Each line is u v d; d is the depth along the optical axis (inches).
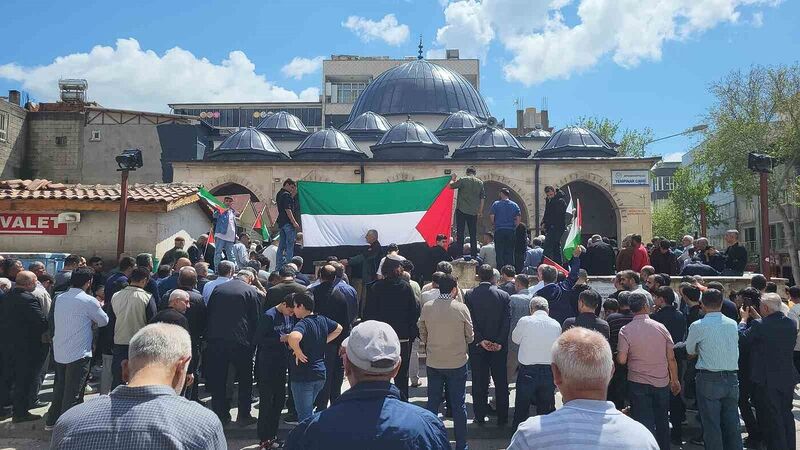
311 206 444.5
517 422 276.5
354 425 112.3
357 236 440.1
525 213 1317.7
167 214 575.2
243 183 1317.7
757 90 1288.1
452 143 1625.2
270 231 925.8
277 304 287.9
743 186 1295.5
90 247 545.6
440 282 269.1
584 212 1443.2
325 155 1389.0
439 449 114.0
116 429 100.9
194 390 311.9
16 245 542.6
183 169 1322.6
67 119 1488.7
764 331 269.6
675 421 299.3
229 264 342.3
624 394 296.2
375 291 303.0
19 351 306.0
